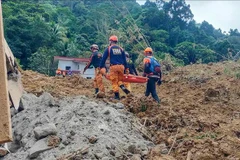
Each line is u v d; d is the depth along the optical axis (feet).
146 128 24.91
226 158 19.71
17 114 26.40
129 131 23.43
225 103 32.37
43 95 28.43
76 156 19.49
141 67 54.80
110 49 30.89
